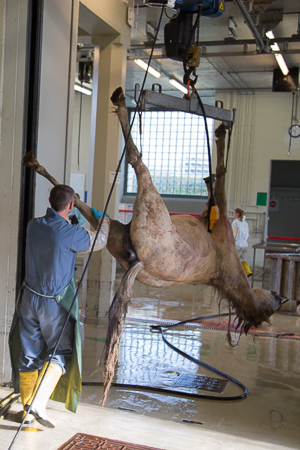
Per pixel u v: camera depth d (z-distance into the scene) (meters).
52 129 3.72
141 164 2.66
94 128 5.82
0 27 3.47
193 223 2.91
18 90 3.48
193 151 13.91
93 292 5.84
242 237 9.64
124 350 4.80
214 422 3.14
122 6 5.57
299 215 13.31
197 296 8.27
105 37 5.65
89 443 2.65
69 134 3.94
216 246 2.97
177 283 2.94
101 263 5.76
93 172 5.83
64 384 2.96
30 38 3.49
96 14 4.99
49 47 3.60
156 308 7.06
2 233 3.51
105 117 5.73
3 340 3.49
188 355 4.69
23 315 2.84
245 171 12.45
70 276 2.81
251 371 4.32
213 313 6.88
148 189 2.63
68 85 3.91
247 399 3.61
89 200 5.89
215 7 3.01
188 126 13.96
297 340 5.55
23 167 3.50
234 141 12.53
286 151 12.09
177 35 3.02
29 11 3.46
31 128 3.51
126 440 2.72
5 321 3.49
